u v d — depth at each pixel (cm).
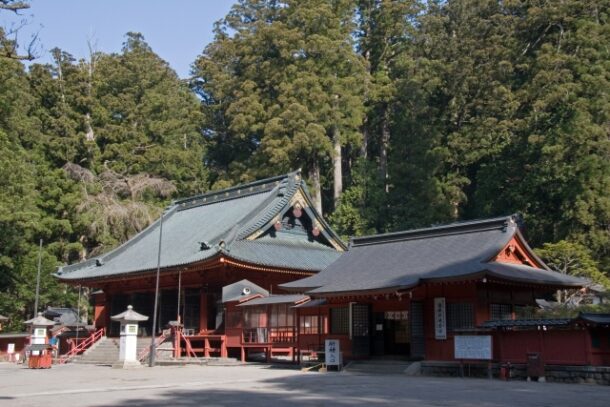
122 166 6944
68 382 2533
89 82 6812
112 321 5019
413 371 2841
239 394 1962
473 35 6856
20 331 5853
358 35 7956
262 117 6875
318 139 6300
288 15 7219
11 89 5769
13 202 5484
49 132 6469
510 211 5991
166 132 7494
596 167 5259
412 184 6581
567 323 2367
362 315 3241
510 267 2912
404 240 3472
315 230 4800
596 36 5750
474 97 6806
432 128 6700
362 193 6719
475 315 2789
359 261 3469
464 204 6919
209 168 8175
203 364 3688
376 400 1762
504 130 6122
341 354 3127
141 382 2494
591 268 4369
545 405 1633
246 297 3831
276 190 4778
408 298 2984
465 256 2964
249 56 7150
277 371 3102
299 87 6488
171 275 4431
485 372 2642
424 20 7300
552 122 5756
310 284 3356
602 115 5428
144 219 6312
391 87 7081
